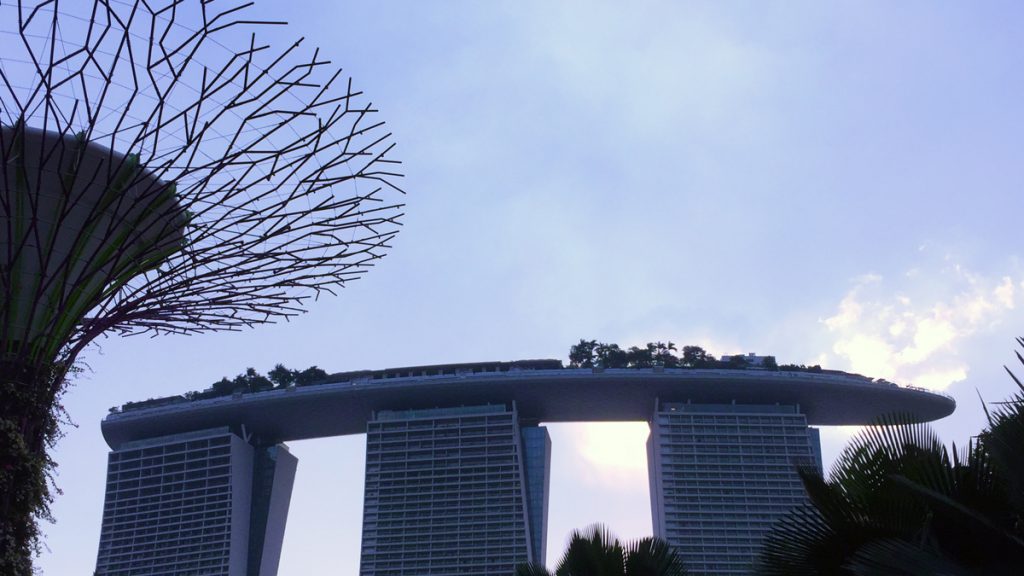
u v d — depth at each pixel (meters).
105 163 21.81
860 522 14.95
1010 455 13.09
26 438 21.25
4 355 21.50
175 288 22.78
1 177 21.30
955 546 13.76
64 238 21.84
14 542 20.27
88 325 23.05
